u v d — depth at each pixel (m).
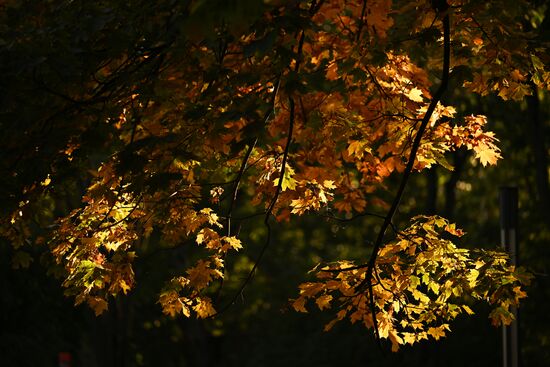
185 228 10.92
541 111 25.30
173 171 10.45
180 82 10.19
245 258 47.16
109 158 10.52
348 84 11.19
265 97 10.43
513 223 15.48
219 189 11.20
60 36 9.51
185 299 10.63
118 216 10.97
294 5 8.53
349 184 12.48
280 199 11.35
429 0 10.09
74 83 9.75
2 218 10.46
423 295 10.75
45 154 9.44
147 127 10.72
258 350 38.97
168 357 46.56
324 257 52.06
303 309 10.70
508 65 10.54
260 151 11.12
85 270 10.69
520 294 10.26
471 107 25.62
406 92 11.04
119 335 27.14
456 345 29.34
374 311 10.02
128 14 9.88
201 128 9.91
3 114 9.43
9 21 10.23
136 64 10.41
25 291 24.64
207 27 5.27
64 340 26.55
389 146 11.49
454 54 10.66
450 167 11.27
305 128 11.16
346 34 11.06
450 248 10.58
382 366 31.53
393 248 10.77
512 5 9.86
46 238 11.24
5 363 24.47
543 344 25.88
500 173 34.56
